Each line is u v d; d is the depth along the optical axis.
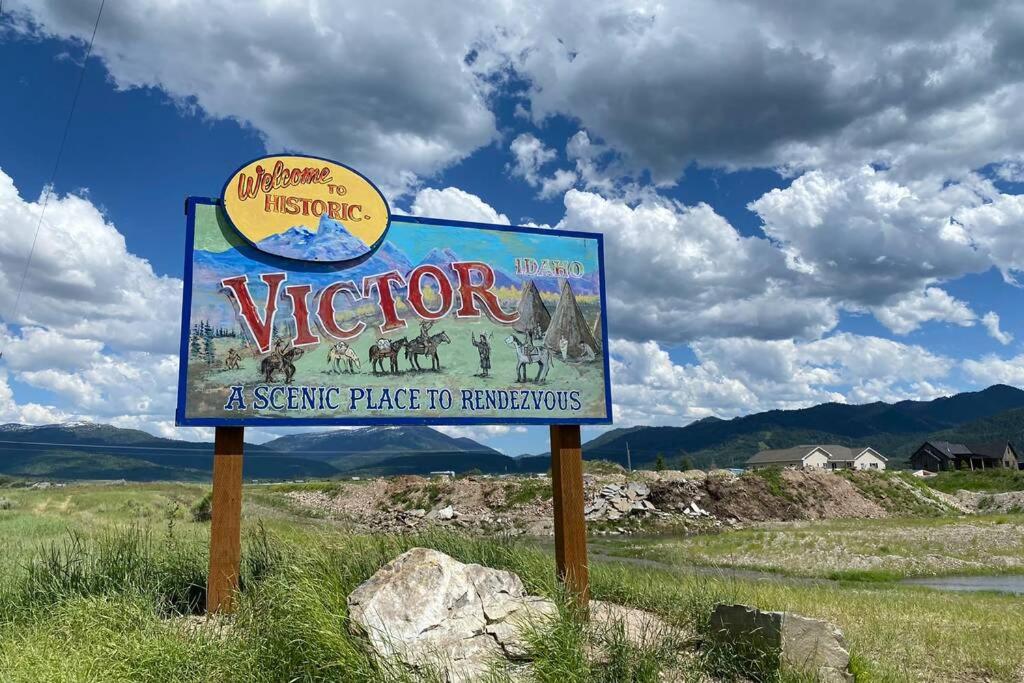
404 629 6.20
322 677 5.71
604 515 48.81
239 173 8.29
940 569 26.16
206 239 8.14
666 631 7.66
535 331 9.55
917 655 9.17
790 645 6.87
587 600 8.64
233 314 8.11
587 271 10.01
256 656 6.00
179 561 8.84
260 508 54.44
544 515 50.16
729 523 49.22
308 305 8.45
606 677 6.29
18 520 22.11
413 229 9.16
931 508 56.53
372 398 8.58
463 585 6.81
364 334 8.66
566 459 9.33
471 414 9.02
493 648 6.29
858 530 37.56
